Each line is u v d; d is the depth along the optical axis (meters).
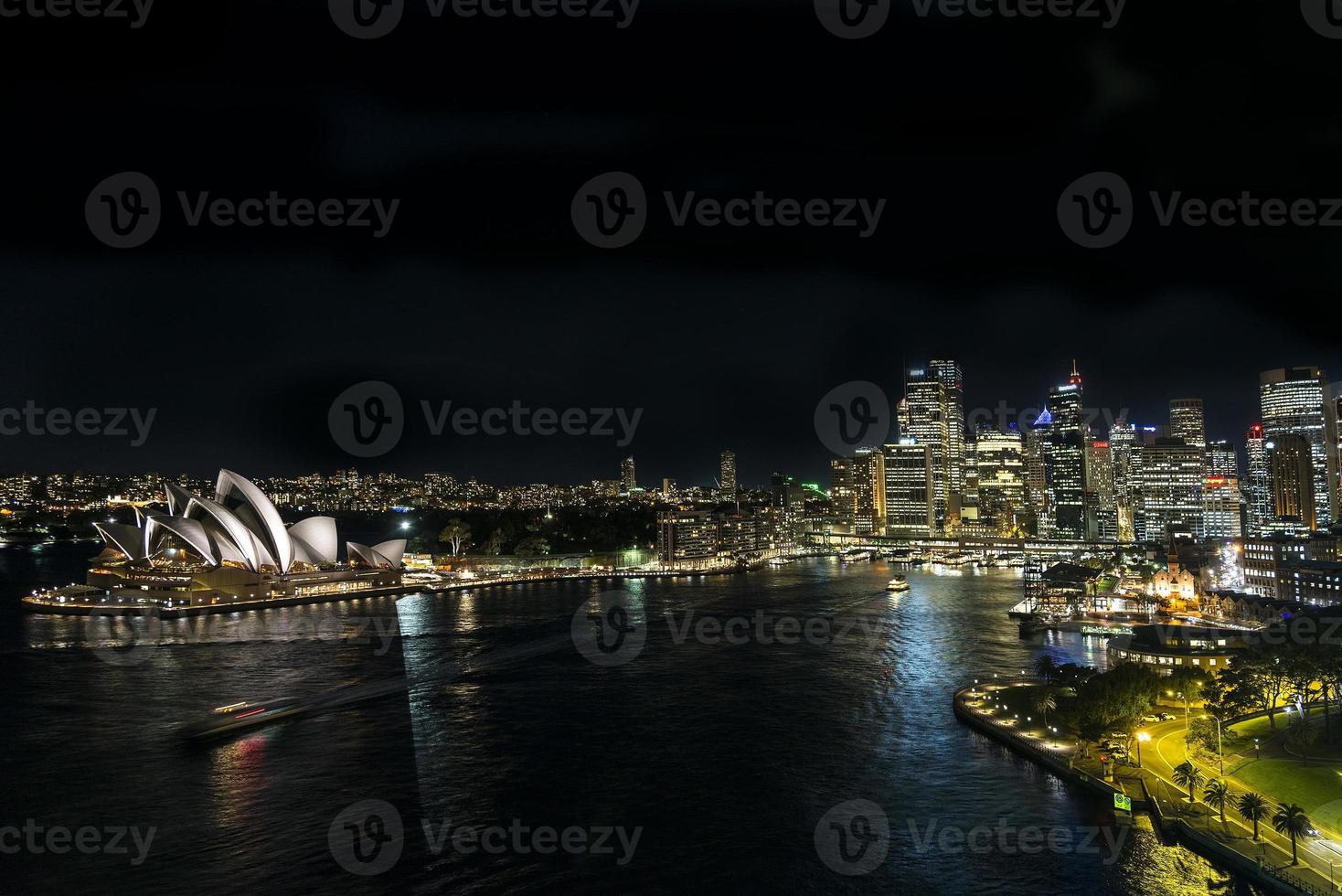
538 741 139.25
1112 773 116.69
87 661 193.38
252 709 149.88
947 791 117.50
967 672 191.50
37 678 175.25
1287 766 112.56
